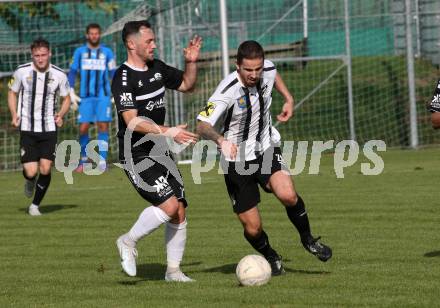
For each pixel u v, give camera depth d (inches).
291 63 2197.3
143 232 739.4
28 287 751.1
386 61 2215.8
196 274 794.2
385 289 695.1
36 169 1245.7
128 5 2148.1
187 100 1969.7
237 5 2285.9
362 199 1253.7
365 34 2284.7
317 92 2155.5
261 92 740.7
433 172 1540.4
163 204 737.0
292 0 2300.7
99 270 821.9
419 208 1149.7
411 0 2201.0
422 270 769.6
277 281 740.7
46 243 995.3
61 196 1433.3
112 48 2021.4
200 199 1323.8
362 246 904.3
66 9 2100.1
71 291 728.3
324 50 2271.2
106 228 1096.2
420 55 2217.0
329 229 1019.9
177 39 1882.4
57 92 1282.0
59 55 2074.3
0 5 1987.0
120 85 735.7
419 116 2101.4
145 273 810.2
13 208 1314.0
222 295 690.2
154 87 748.0
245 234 763.4
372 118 2130.9
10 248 966.4
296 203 740.0
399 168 1626.5
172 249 764.6
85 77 1705.2
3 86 2020.2
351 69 2162.9
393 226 1023.6
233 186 754.2
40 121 1247.5
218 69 1975.9
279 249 908.0
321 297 673.0
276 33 2313.0
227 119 743.7
